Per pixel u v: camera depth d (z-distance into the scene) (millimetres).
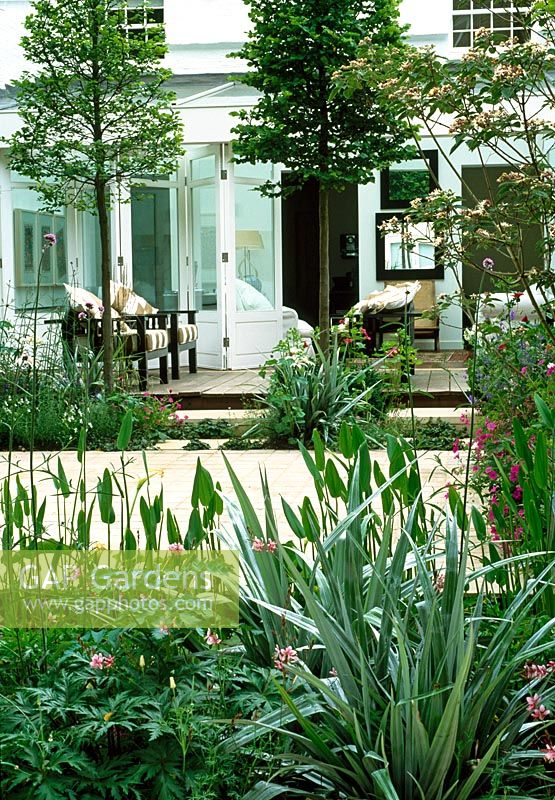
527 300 9875
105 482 2633
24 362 8094
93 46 9031
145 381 9961
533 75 4262
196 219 12828
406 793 1938
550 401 4340
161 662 2254
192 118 12070
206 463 7043
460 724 1962
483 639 2465
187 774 1991
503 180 4223
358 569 2322
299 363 8164
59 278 12508
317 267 18250
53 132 9414
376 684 2076
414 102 4344
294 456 7359
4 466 6871
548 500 2600
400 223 4637
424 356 13031
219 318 12398
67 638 2611
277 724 2084
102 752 2146
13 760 2037
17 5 14219
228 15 14469
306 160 9078
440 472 6086
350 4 8633
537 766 2006
